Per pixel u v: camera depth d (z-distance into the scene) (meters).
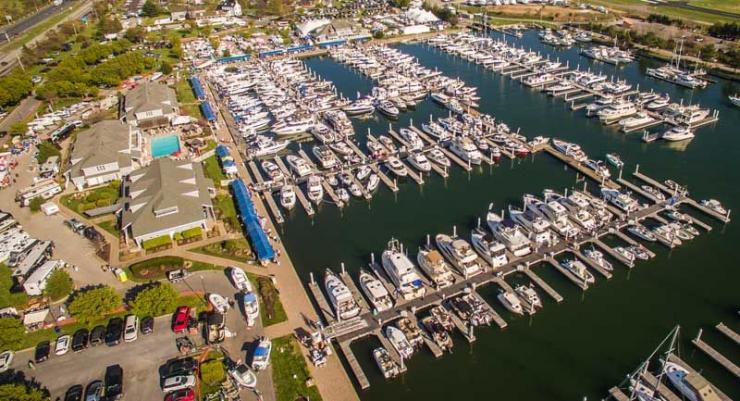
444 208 101.69
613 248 85.88
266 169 115.25
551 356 67.75
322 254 89.31
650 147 122.12
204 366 62.50
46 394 61.09
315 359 64.94
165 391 60.56
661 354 66.62
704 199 99.62
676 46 184.12
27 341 69.31
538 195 103.81
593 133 130.62
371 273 83.25
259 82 171.50
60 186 109.75
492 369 66.31
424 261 81.56
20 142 131.50
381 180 112.31
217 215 97.56
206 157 122.12
